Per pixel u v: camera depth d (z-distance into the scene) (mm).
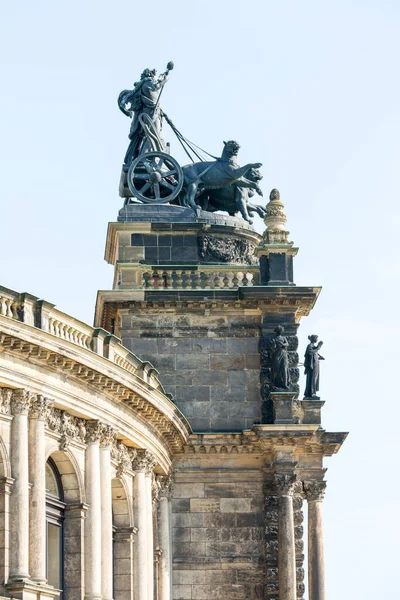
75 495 186000
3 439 167750
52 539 184125
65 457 183625
